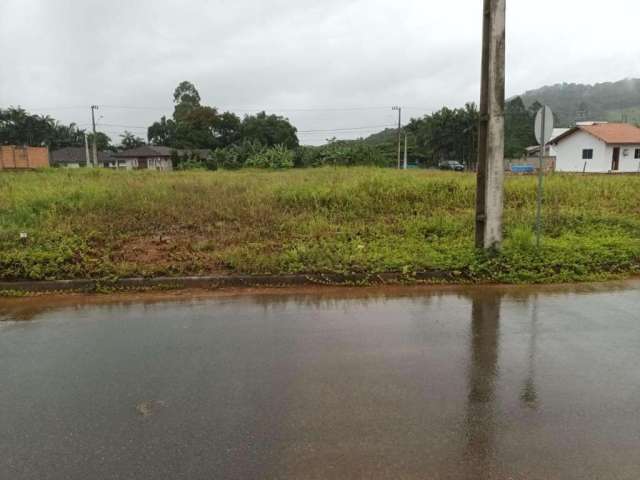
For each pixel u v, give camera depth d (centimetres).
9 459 263
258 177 1683
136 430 289
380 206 1074
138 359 392
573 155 3844
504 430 289
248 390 337
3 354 407
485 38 675
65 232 806
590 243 780
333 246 765
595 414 307
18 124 6525
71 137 7425
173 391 337
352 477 247
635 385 346
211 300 565
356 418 301
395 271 651
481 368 373
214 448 271
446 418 302
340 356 396
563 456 264
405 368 373
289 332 453
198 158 4388
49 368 377
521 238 751
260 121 6325
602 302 553
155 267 653
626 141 3553
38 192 1125
